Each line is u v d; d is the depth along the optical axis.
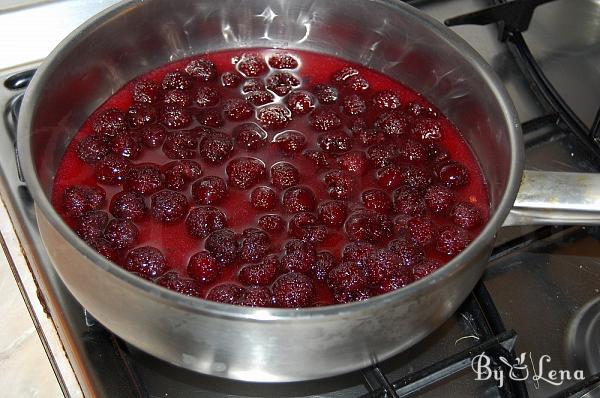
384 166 0.41
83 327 0.34
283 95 0.46
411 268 0.36
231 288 0.34
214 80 0.46
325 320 0.26
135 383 0.32
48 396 0.33
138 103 0.44
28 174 0.30
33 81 0.35
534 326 0.36
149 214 0.38
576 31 0.54
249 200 0.39
